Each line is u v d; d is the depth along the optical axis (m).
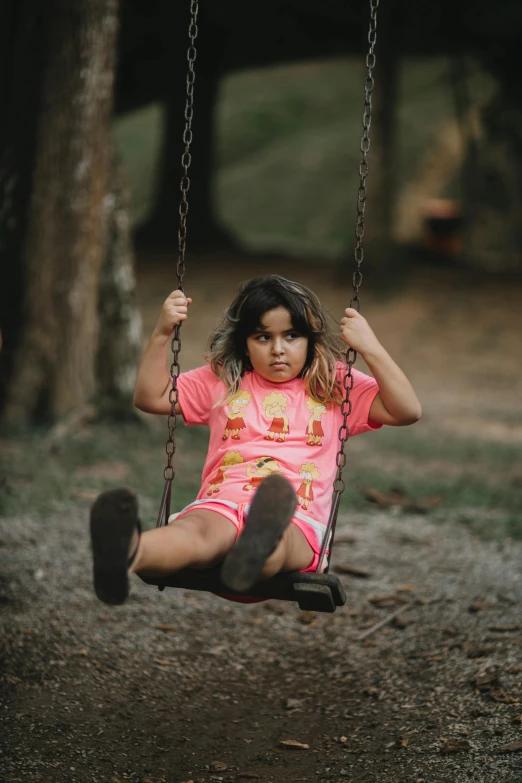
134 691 4.09
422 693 4.03
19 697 3.92
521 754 3.35
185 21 19.53
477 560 5.62
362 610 4.93
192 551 3.04
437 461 8.48
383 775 3.39
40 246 8.02
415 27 19.39
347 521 6.45
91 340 8.38
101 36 7.77
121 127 42.38
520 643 4.36
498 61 20.45
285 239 29.69
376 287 18.55
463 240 24.55
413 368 13.98
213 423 3.69
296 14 19.30
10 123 7.98
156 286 18.06
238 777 3.46
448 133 30.55
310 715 3.97
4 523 5.84
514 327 16.86
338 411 3.71
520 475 7.85
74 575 5.16
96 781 3.40
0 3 8.47
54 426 7.96
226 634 4.69
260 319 3.53
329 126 37.28
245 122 38.31
